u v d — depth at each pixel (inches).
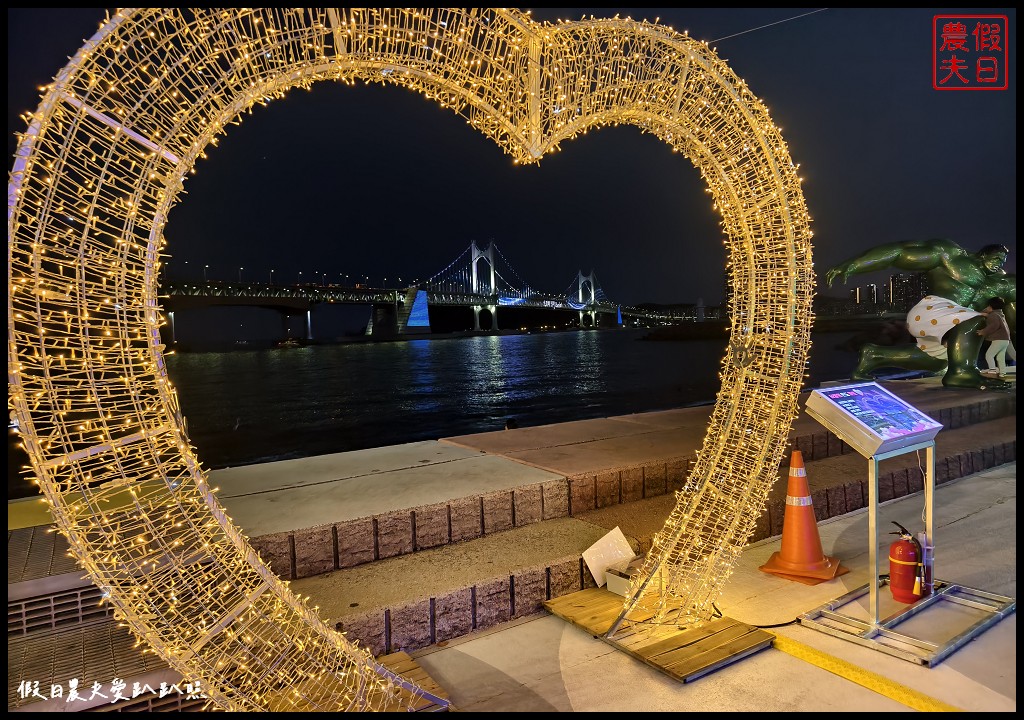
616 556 131.9
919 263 296.2
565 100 98.9
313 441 742.5
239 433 796.0
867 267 298.2
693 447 186.4
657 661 99.7
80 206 64.2
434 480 152.8
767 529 157.8
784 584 130.0
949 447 219.3
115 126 65.0
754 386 119.5
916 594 118.3
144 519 73.1
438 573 119.3
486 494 141.1
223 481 156.4
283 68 74.7
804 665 102.0
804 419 228.7
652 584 121.3
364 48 80.6
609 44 103.3
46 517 129.3
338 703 85.4
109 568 70.4
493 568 121.1
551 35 95.3
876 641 103.6
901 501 185.2
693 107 112.1
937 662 97.5
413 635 107.7
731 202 119.8
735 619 115.3
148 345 69.8
